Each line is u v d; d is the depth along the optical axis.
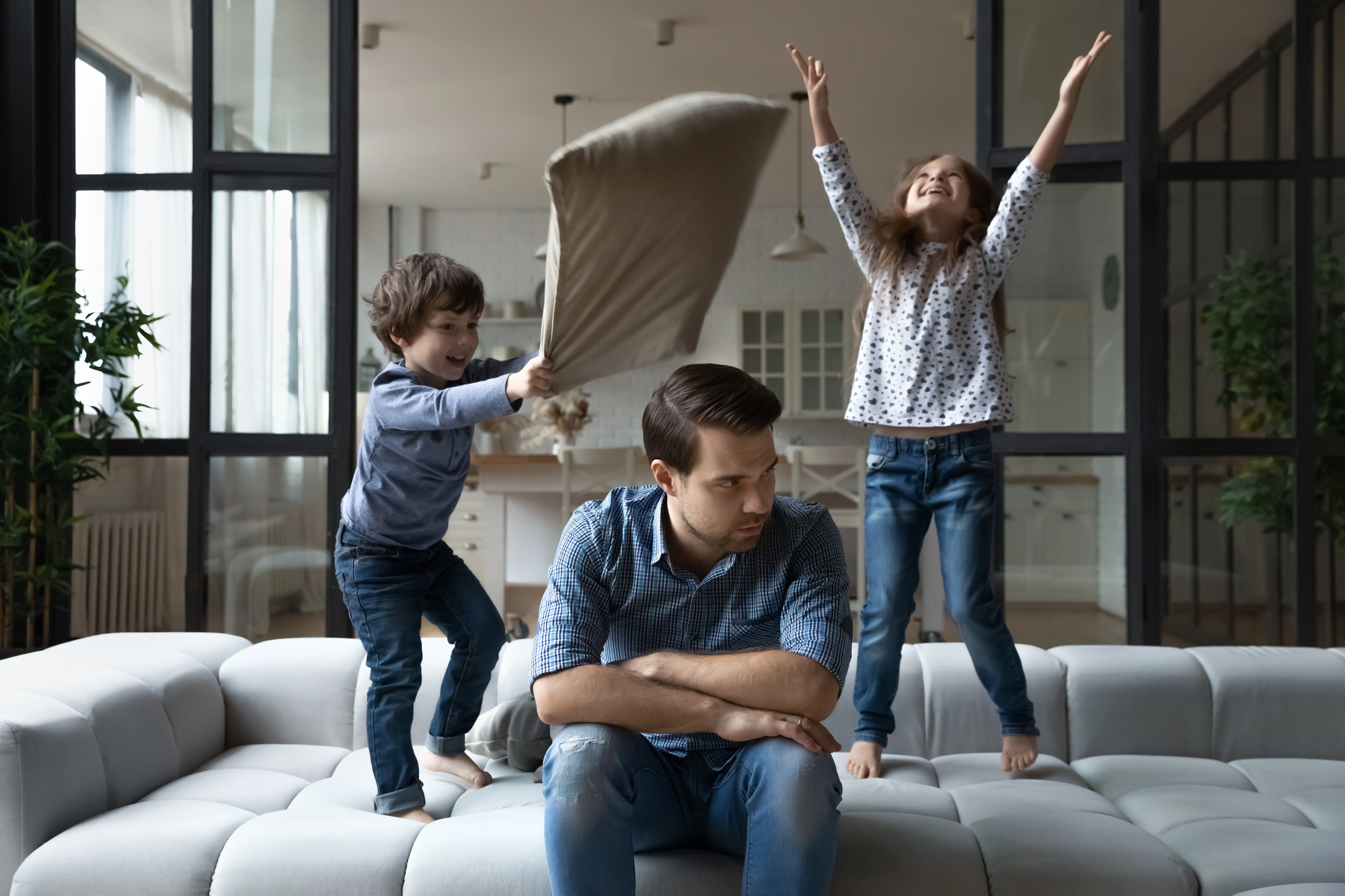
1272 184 2.69
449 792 1.75
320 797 1.68
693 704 1.24
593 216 1.20
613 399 8.09
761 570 1.35
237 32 2.87
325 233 2.84
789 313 7.87
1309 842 1.46
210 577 2.84
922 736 2.04
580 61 5.24
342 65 2.85
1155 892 1.35
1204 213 2.68
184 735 1.88
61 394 2.70
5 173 2.87
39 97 2.89
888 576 1.93
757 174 1.23
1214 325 2.68
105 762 1.62
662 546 1.33
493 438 7.70
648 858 1.37
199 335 2.84
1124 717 2.04
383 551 1.73
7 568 2.65
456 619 1.83
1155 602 2.64
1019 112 2.72
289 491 2.84
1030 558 2.69
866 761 1.85
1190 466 2.67
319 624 2.82
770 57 5.20
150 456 2.87
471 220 8.09
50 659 1.92
